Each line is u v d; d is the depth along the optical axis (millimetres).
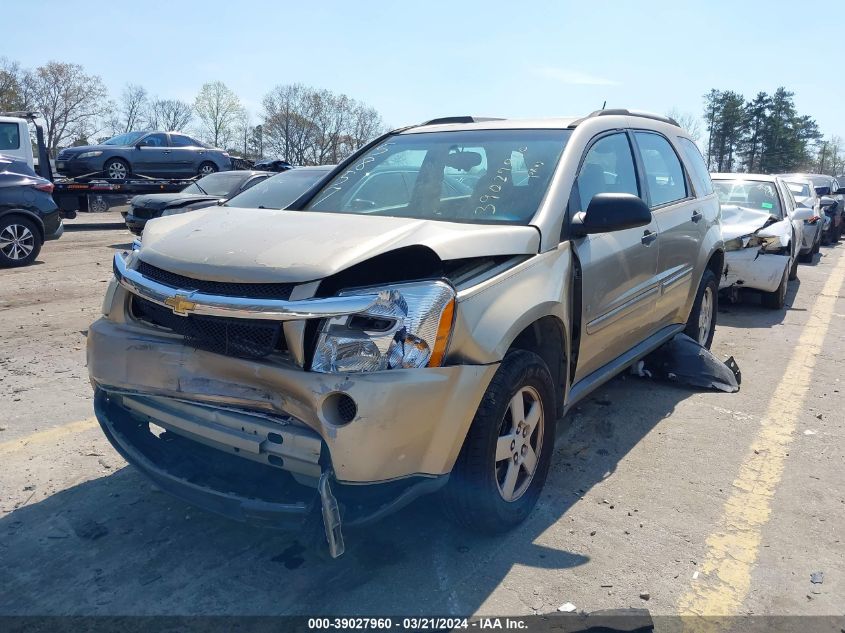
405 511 3641
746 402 5438
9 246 11398
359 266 2855
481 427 3059
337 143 80625
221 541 3369
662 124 5520
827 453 4512
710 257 6012
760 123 88938
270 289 2797
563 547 3352
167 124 73812
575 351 3799
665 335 5309
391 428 2680
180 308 2891
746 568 3217
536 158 3975
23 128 15453
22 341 6762
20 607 2879
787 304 9766
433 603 2930
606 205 3607
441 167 4129
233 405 2879
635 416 5070
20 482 3902
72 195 17406
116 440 3363
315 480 2773
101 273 10891
